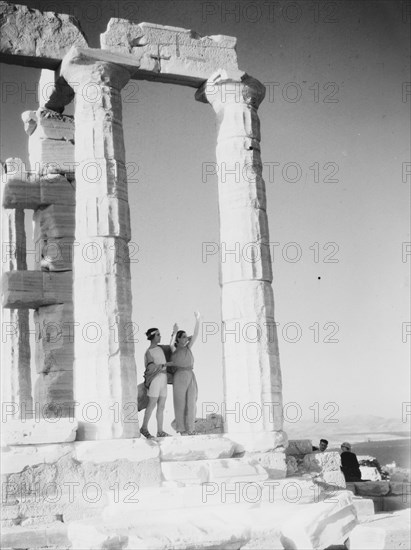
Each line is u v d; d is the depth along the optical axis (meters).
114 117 17.58
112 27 18.22
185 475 15.96
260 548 13.58
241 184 18.66
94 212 17.00
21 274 19.59
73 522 13.91
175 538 13.15
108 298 16.72
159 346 18.78
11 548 13.93
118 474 15.70
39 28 17.75
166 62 18.62
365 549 14.18
